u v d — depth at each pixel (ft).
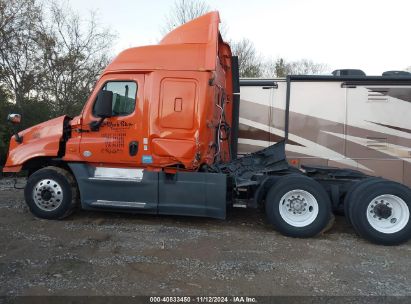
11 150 21.68
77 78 60.08
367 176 20.45
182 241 17.95
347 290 12.91
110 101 19.67
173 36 20.58
